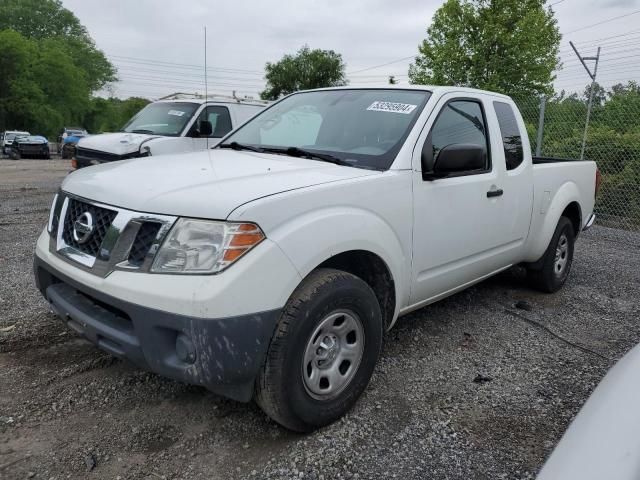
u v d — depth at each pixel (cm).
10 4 7994
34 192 1200
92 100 8056
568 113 1055
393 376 342
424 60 1992
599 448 133
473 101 403
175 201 244
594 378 348
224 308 227
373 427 284
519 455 265
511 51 1792
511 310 472
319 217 263
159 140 878
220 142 421
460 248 370
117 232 249
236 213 236
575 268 634
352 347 287
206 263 233
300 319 249
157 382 323
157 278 235
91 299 276
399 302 323
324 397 274
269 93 3603
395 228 310
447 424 289
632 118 1006
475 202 376
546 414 303
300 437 274
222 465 251
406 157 325
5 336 379
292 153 358
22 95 5991
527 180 442
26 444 262
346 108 383
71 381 321
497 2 1808
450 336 410
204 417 289
